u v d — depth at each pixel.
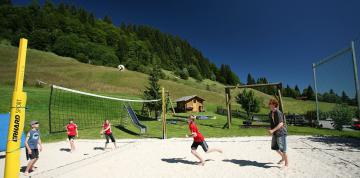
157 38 154.00
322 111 25.67
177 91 55.38
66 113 20.16
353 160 7.04
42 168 7.04
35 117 16.92
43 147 11.05
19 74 3.91
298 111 49.22
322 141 11.45
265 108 46.84
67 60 76.00
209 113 32.69
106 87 42.38
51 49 88.69
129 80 55.50
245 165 6.72
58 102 23.28
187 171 6.26
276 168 6.32
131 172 6.35
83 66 68.00
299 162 6.91
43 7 122.81
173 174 6.02
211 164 6.95
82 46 94.00
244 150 9.30
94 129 16.66
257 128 18.98
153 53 132.12
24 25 96.88
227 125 19.41
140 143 11.95
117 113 23.94
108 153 9.30
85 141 12.93
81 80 47.78
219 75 143.62
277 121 6.18
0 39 83.19
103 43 114.69
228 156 8.10
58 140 13.17
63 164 7.52
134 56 107.94
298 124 22.53
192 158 7.94
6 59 56.47
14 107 3.85
